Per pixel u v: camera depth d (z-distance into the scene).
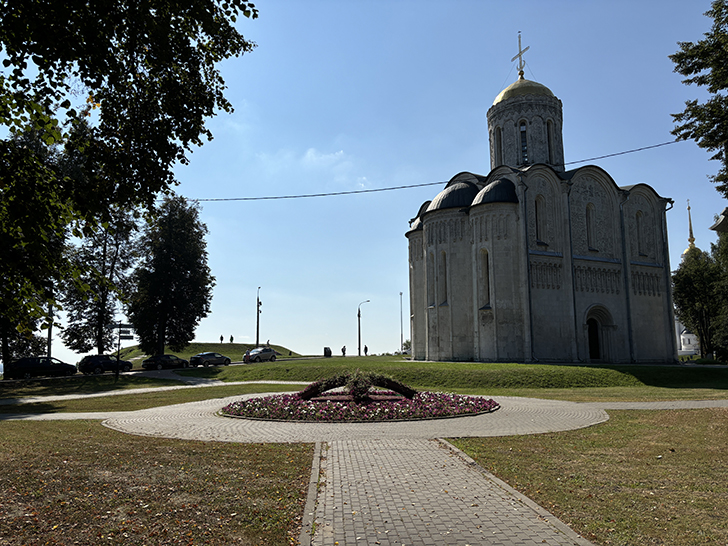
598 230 47.84
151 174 9.88
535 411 18.17
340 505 7.53
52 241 9.47
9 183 8.08
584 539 6.20
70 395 28.44
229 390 29.41
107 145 9.65
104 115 9.74
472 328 44.62
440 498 7.88
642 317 48.91
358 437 13.09
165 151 9.98
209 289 54.62
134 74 9.66
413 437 13.05
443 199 47.50
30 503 7.36
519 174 43.19
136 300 49.97
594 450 11.38
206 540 6.13
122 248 50.31
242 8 9.00
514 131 51.12
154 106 10.04
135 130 9.76
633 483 8.68
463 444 12.09
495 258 42.41
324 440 12.66
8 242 8.23
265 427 14.81
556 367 33.97
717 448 11.45
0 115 8.52
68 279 9.89
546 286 43.22
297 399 18.94
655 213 51.94
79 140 9.49
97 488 8.14
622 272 48.12
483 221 43.38
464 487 8.46
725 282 55.03
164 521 6.75
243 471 9.35
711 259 65.50
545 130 50.88
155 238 51.09
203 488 8.20
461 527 6.63
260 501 7.62
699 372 33.75
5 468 9.27
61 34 7.58
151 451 11.03
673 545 6.03
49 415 18.69
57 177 8.95
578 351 44.19
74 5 7.30
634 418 16.23
